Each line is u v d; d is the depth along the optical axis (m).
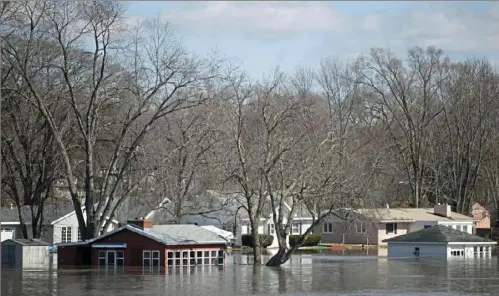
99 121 119.25
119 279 87.25
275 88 108.00
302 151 102.19
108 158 124.06
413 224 171.38
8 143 121.50
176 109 110.06
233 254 137.38
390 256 133.88
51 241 145.00
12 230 143.75
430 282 85.50
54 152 123.81
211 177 116.31
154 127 118.38
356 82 179.88
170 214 127.88
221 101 108.75
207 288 78.94
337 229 171.75
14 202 148.50
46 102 117.25
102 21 110.88
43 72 117.75
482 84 175.00
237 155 105.75
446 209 172.88
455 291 76.69
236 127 105.56
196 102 110.19
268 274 94.31
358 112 178.12
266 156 102.88
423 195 184.38
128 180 121.81
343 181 98.12
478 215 188.50
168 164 115.81
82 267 103.25
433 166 182.38
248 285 81.38
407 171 178.00
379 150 136.88
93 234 112.81
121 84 113.44
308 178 100.31
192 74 109.94
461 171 179.62
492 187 180.62
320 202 102.31
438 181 184.12
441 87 180.50
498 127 175.62
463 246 132.12
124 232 105.38
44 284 82.12
